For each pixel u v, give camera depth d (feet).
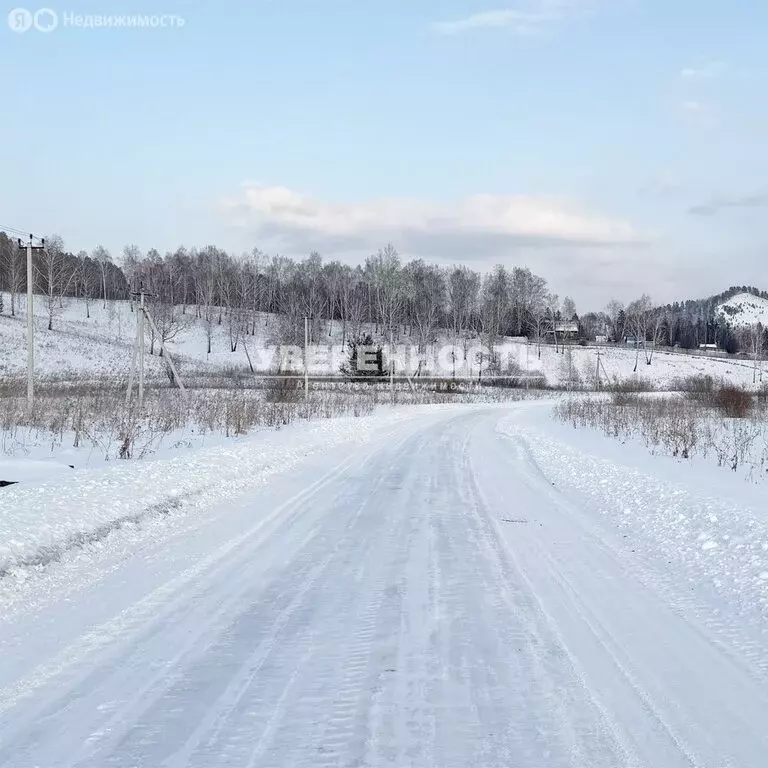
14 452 54.29
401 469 52.60
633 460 54.75
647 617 19.61
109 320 297.74
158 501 34.35
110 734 12.72
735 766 11.83
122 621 18.79
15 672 15.46
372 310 327.67
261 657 16.43
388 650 16.94
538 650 17.03
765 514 30.60
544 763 11.88
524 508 36.76
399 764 11.80
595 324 499.92
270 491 41.14
